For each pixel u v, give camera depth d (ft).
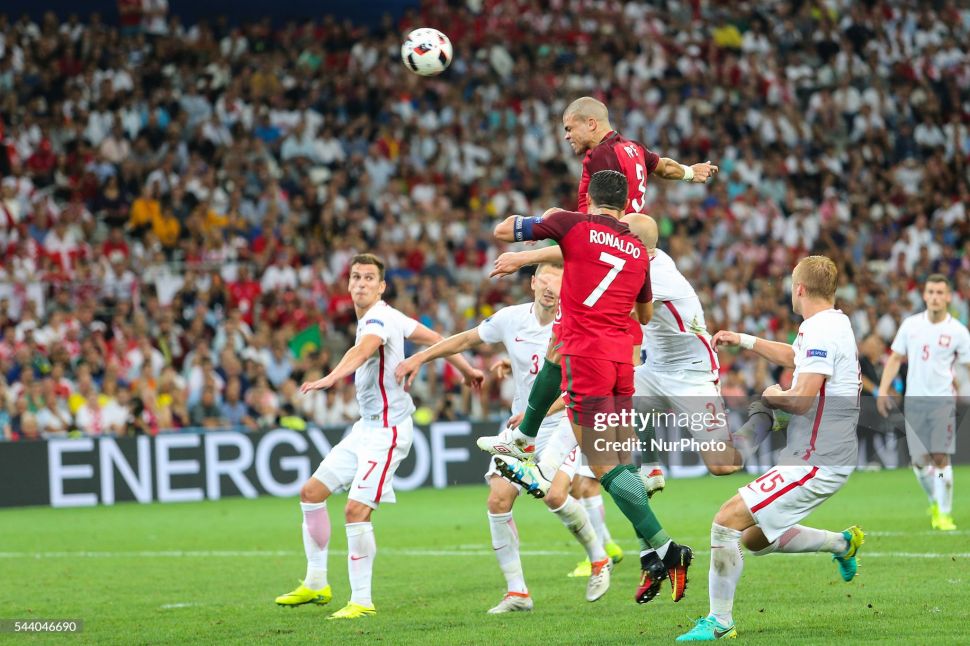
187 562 123.34
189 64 290.76
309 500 91.66
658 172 90.79
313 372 212.43
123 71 277.03
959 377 219.00
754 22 358.02
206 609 92.48
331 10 332.19
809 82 349.00
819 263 75.31
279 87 290.35
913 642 69.05
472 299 246.06
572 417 77.15
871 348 210.38
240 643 75.97
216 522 162.91
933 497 135.13
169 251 247.09
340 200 268.82
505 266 76.89
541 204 288.92
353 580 88.12
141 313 215.10
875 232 302.86
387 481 89.97
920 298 276.62
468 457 208.85
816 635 72.54
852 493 181.27
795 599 87.97
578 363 76.28
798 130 329.52
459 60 321.52
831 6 366.63
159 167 259.19
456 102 306.35
